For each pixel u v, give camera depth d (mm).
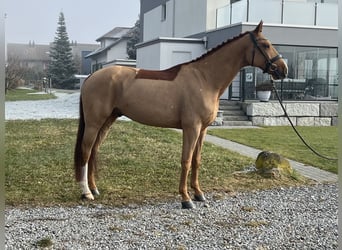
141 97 6262
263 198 7004
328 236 5273
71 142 11469
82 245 4816
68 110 22391
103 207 6340
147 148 10672
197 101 6211
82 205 6406
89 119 6434
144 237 5105
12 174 7918
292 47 18984
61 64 66875
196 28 24031
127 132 13203
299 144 12484
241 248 4852
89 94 6391
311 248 4895
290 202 6809
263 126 17156
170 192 7199
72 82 67125
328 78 19172
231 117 17484
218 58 6348
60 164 8789
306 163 9906
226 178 8141
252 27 18781
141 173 8305
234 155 10344
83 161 6590
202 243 4965
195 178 6734
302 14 19328
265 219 5934
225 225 5621
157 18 31250
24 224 5473
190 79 6312
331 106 18016
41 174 8008
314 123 17953
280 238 5195
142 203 6594
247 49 6340
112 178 7902
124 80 6348
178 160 9438
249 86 18297
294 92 18734
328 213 6246
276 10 19188
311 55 19141
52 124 15273
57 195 6852
